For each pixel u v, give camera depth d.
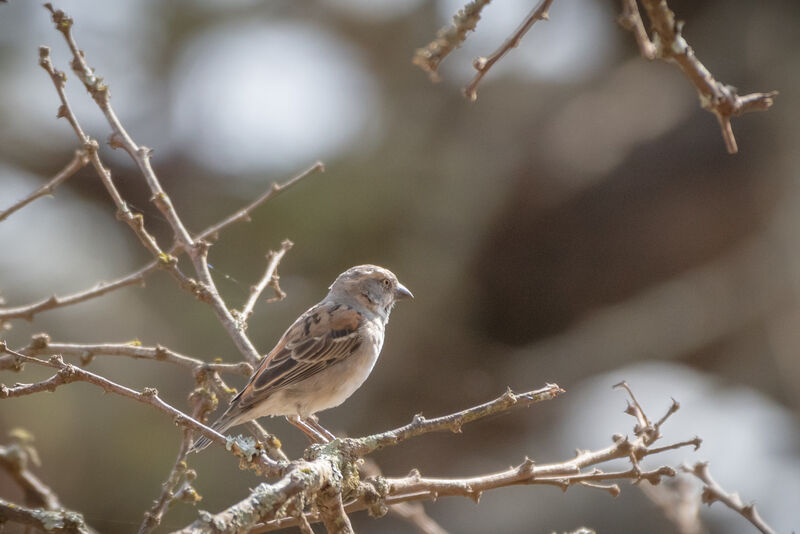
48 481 11.10
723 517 10.48
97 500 11.41
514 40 3.80
